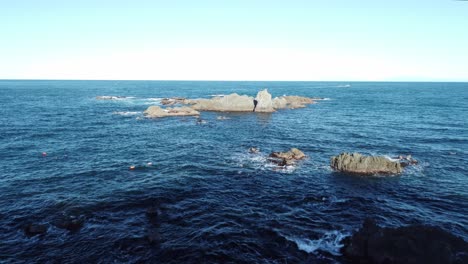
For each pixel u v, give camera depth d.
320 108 80.69
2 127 48.72
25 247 16.06
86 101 98.69
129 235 17.22
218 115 67.44
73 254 15.50
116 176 26.67
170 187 24.22
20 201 21.34
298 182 25.88
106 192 23.05
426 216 20.08
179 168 29.12
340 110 75.81
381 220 19.42
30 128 48.53
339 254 15.72
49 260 15.01
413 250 14.08
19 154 33.25
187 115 66.44
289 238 17.16
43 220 18.80
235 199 22.31
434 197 23.11
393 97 118.31
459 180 26.64
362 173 28.11
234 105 74.50
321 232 17.88
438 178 27.09
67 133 45.38
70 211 19.86
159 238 16.78
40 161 30.84
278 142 40.50
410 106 83.81
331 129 49.97
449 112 70.12
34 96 114.81
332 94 140.25
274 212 20.38
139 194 22.75
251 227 18.31
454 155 34.25
